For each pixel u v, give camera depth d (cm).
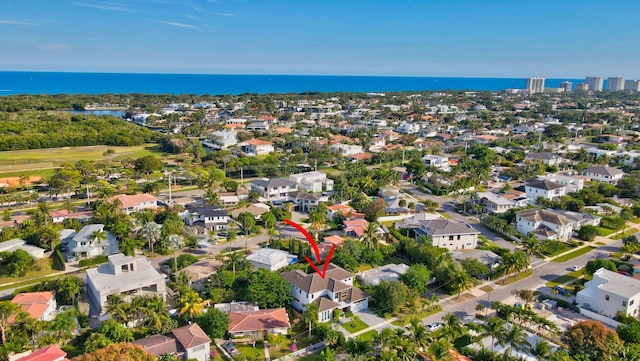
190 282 10612
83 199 17488
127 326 8744
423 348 7719
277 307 9475
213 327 8375
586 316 9619
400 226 14838
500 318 8506
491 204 16425
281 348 8362
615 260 12312
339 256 11381
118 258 10288
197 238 13512
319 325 8769
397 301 9519
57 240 12500
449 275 10525
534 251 12438
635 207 16362
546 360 7412
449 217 16250
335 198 17250
